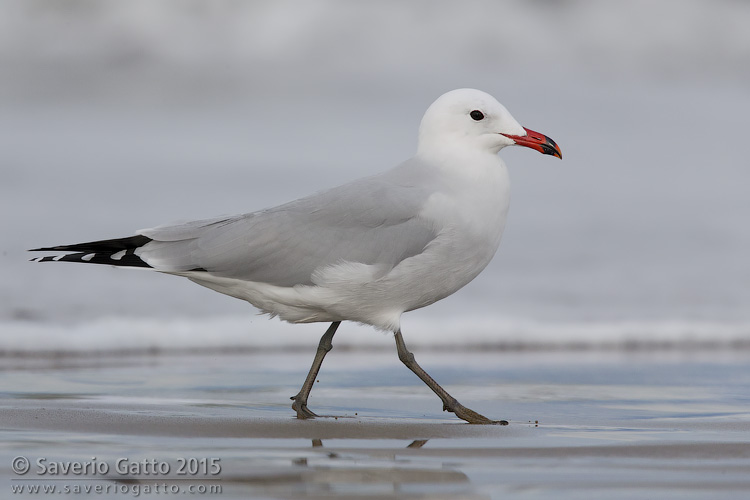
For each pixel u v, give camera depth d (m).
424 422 9.11
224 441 7.99
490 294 16.05
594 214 21.14
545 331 14.25
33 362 12.33
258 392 10.73
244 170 23.55
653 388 11.12
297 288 9.41
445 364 12.68
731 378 11.80
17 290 15.06
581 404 10.23
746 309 15.60
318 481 6.79
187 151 25.25
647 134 27.98
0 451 7.48
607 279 17.02
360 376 11.81
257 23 32.62
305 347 13.60
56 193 21.02
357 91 31.25
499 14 33.97
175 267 9.59
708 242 19.30
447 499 6.43
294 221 9.44
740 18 35.06
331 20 33.06
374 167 24.16
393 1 33.59
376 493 6.54
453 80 32.12
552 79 32.88
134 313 14.36
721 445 7.96
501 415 9.59
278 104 30.09
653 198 22.47
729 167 25.19
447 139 9.77
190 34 32.03
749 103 31.50
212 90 31.14
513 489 6.66
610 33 34.28
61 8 31.31
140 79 31.16
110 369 11.96
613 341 14.10
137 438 8.03
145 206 20.38
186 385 11.04
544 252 18.47
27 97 29.84
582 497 6.48
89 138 26.19
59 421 8.62
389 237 9.26
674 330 14.39
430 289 9.56
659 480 6.90
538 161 25.27
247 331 13.81
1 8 30.98
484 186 9.57
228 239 9.50
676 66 34.53
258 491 6.57
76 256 9.71
